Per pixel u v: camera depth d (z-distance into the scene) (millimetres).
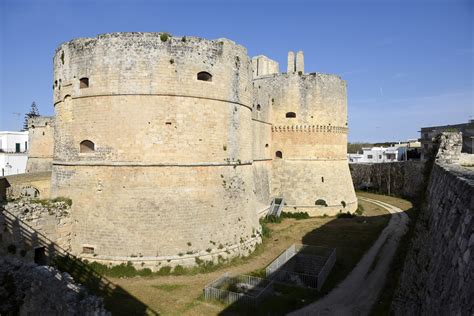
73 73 26266
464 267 8648
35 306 15352
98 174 25016
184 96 25641
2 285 15781
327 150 47344
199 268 24531
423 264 13969
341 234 35219
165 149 25094
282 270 24609
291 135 46719
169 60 25344
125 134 24891
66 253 24891
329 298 21109
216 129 27078
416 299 13375
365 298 21000
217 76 27219
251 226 30094
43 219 23688
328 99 47469
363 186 73062
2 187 27391
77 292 14062
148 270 23578
